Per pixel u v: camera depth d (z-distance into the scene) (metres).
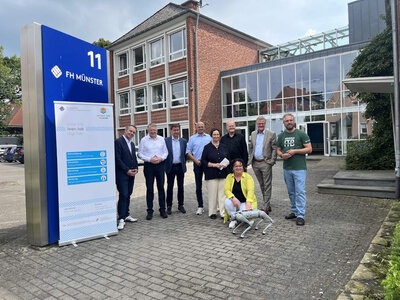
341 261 3.89
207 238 4.98
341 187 7.91
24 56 4.76
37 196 4.78
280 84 20.19
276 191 8.82
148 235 5.27
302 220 5.46
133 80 24.67
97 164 5.23
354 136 17.53
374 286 3.06
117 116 26.08
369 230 5.06
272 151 6.31
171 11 23.22
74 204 4.99
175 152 6.70
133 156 6.02
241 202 5.65
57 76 4.94
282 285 3.34
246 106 21.66
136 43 24.20
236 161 5.62
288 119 5.68
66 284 3.56
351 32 20.80
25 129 4.80
